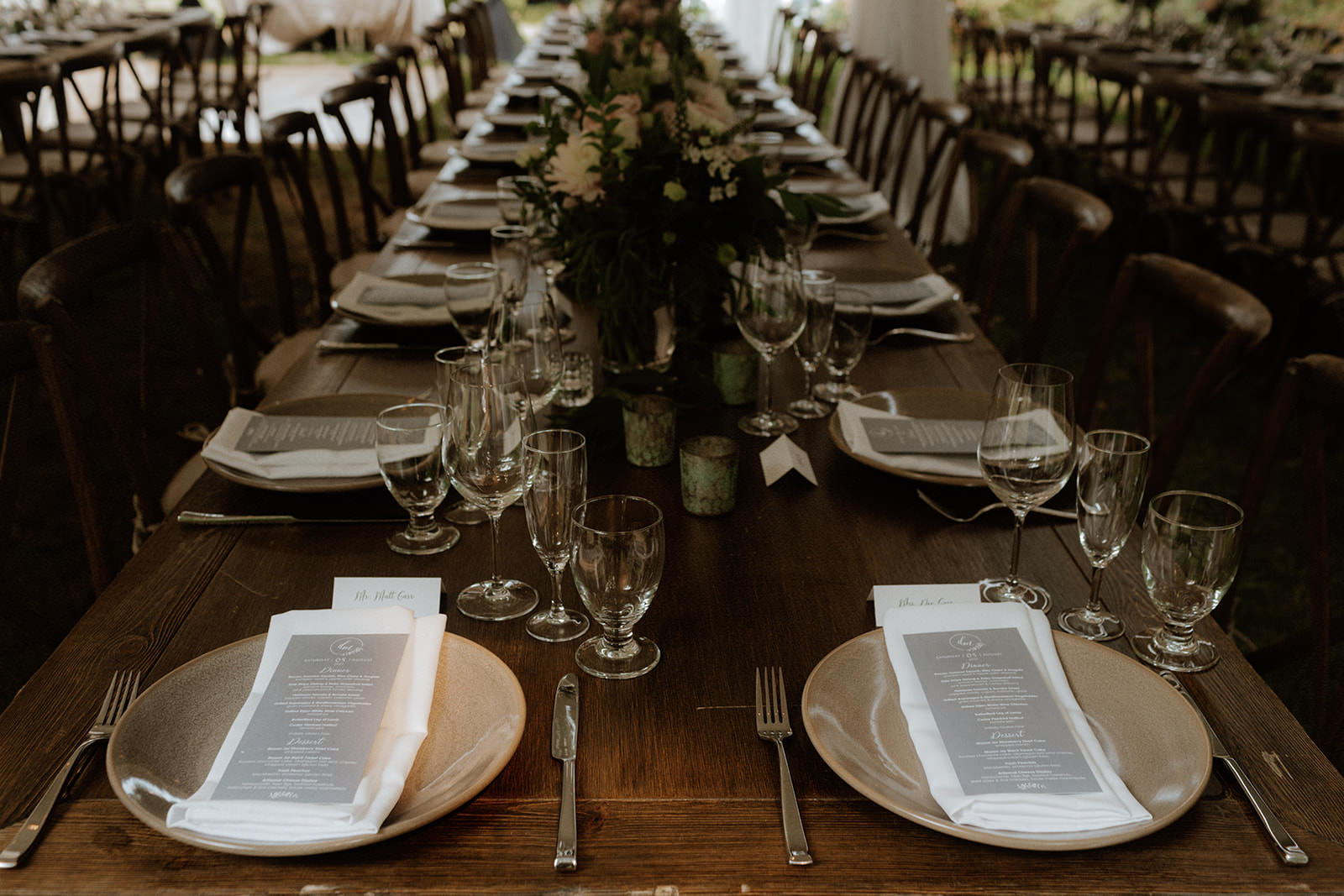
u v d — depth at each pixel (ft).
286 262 8.30
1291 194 13.11
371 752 2.71
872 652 3.18
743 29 26.66
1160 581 3.31
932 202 15.67
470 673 3.04
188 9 21.01
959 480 4.21
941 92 15.61
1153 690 2.96
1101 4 25.55
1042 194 7.56
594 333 6.09
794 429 4.96
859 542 4.02
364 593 3.58
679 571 3.81
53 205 15.74
